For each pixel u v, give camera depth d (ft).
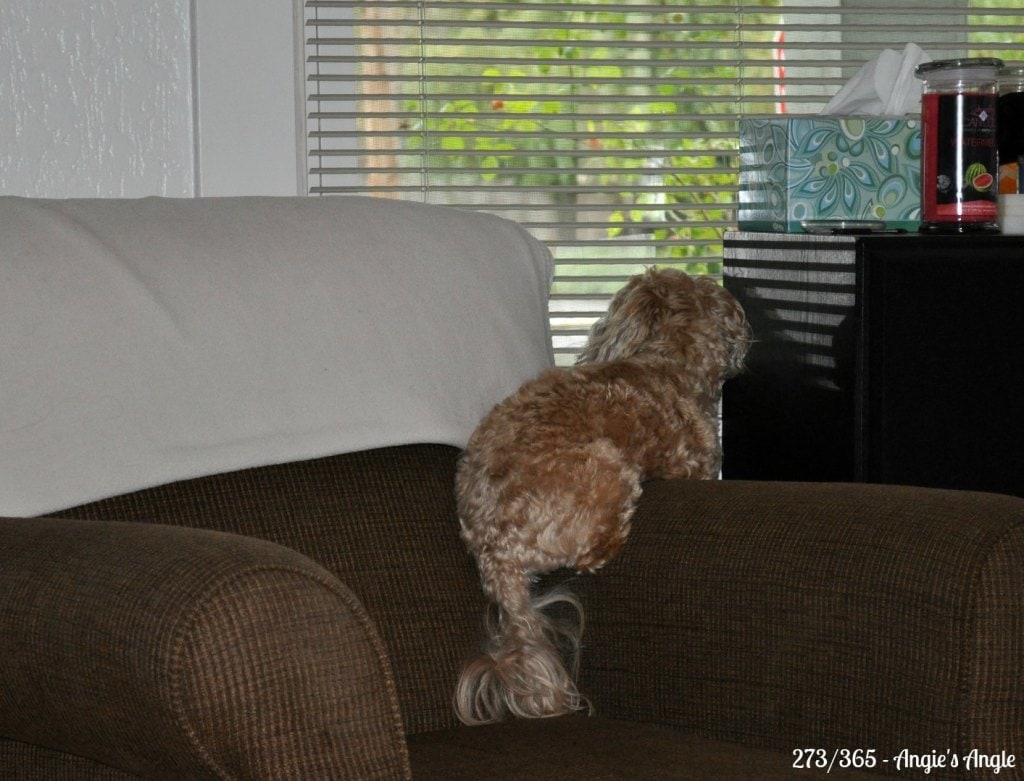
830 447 5.95
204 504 4.86
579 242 7.86
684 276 6.07
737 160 8.02
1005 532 3.91
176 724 2.90
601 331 6.07
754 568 4.41
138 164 7.07
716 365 5.86
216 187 7.11
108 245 5.04
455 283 5.62
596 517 4.79
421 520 5.18
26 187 6.96
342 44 7.50
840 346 5.84
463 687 4.79
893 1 8.12
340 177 7.68
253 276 5.20
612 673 4.80
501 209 7.76
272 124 7.16
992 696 3.81
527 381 5.50
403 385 5.27
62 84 6.96
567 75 7.86
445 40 7.56
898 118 6.62
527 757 4.09
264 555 3.11
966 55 8.21
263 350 5.09
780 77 8.04
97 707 3.04
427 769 4.00
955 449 5.75
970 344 5.74
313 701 3.05
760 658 4.37
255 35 7.10
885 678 4.03
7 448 4.55
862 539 4.19
